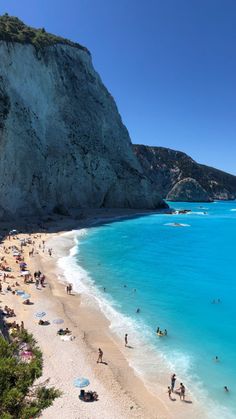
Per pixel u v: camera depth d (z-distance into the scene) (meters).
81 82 112.38
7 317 28.23
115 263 49.19
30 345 11.07
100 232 73.75
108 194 115.94
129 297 35.88
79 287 38.12
